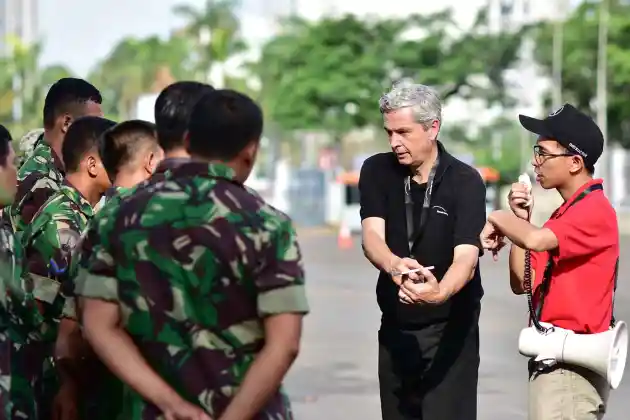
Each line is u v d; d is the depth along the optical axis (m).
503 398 10.66
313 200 48.44
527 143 68.25
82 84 6.79
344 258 28.72
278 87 65.12
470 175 6.37
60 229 5.73
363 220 6.47
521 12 93.06
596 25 67.31
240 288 4.25
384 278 6.48
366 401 10.53
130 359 4.27
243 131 4.35
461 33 65.25
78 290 4.41
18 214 6.48
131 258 4.27
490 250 6.02
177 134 4.64
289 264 4.27
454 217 6.34
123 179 5.58
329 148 63.09
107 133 5.61
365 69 62.38
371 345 13.71
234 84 85.75
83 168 6.18
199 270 4.24
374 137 78.81
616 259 5.93
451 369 6.40
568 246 5.80
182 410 4.22
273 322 4.25
